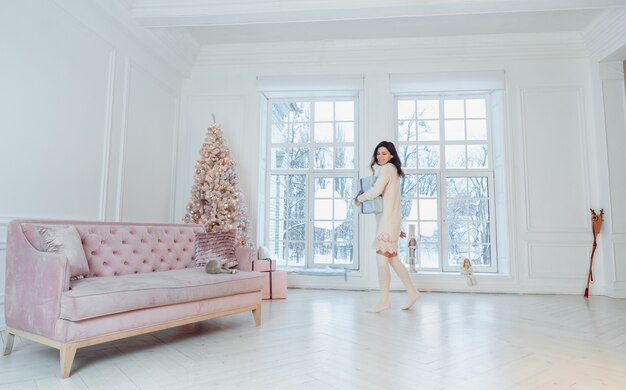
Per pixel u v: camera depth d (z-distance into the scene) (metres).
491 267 5.27
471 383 1.88
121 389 1.80
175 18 4.16
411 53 5.29
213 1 4.06
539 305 4.03
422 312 3.63
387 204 3.73
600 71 4.91
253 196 5.39
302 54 5.44
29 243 2.24
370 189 3.76
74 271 2.36
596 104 4.96
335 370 2.06
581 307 3.93
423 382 1.89
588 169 4.98
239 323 3.18
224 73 5.61
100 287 2.13
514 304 4.09
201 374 2.00
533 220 4.97
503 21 4.73
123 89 4.23
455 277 5.00
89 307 2.02
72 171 3.48
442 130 5.57
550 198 4.98
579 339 2.69
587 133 5.03
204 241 3.49
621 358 2.28
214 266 2.94
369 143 5.31
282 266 5.65
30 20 3.03
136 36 4.32
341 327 3.03
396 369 2.07
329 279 5.16
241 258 3.51
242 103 5.54
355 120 5.77
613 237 4.68
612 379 1.94
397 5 3.80
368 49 5.32
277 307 3.87
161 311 2.41
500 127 5.24
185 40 5.16
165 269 3.25
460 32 5.02
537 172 5.03
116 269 2.87
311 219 5.70
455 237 5.42
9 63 2.86
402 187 5.55
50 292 2.04
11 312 2.24
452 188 5.51
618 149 4.79
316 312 3.62
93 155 3.75
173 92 5.37
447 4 3.75
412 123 5.65
